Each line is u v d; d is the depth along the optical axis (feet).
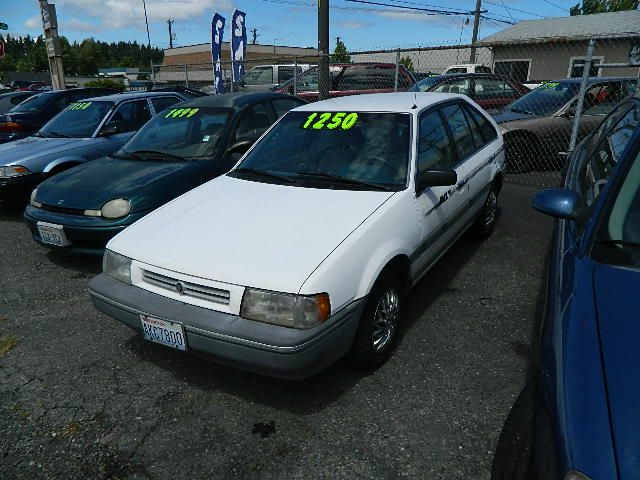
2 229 19.08
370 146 10.89
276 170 11.27
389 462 7.16
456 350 9.92
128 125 21.98
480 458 7.18
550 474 4.35
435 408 8.25
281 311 7.34
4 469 7.27
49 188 14.51
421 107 11.71
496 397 8.47
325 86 32.53
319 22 35.22
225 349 7.57
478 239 15.85
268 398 8.68
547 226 17.17
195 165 14.96
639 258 5.88
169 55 170.40
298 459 7.29
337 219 8.80
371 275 8.32
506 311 11.44
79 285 13.70
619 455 3.92
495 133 15.51
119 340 10.76
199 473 7.11
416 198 10.00
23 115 29.73
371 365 9.09
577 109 20.39
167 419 8.24
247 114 17.02
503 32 84.94
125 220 13.02
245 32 42.57
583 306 5.45
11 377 9.52
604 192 6.76
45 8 40.91
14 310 12.28
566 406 4.51
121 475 7.13
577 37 19.92
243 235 8.59
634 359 4.61
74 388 9.12
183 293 8.16
